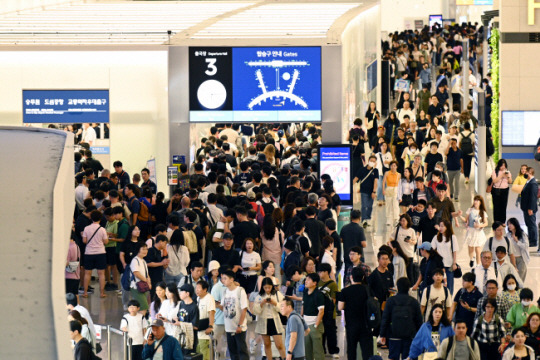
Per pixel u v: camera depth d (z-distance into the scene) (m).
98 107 35.12
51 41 35.09
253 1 44.28
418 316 19.11
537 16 41.56
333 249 23.89
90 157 32.66
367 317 19.52
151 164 34.34
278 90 33.53
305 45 33.31
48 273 11.70
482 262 21.97
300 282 21.59
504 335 19.23
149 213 27.84
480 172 36.69
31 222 12.54
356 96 40.81
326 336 21.08
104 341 20.19
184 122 33.88
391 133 41.50
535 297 25.81
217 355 20.62
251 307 21.88
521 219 34.72
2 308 11.16
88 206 26.89
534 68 41.59
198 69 33.72
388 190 33.41
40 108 35.09
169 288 20.17
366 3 42.31
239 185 29.55
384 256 21.12
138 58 34.88
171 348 18.45
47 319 11.04
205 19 39.66
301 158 34.72
